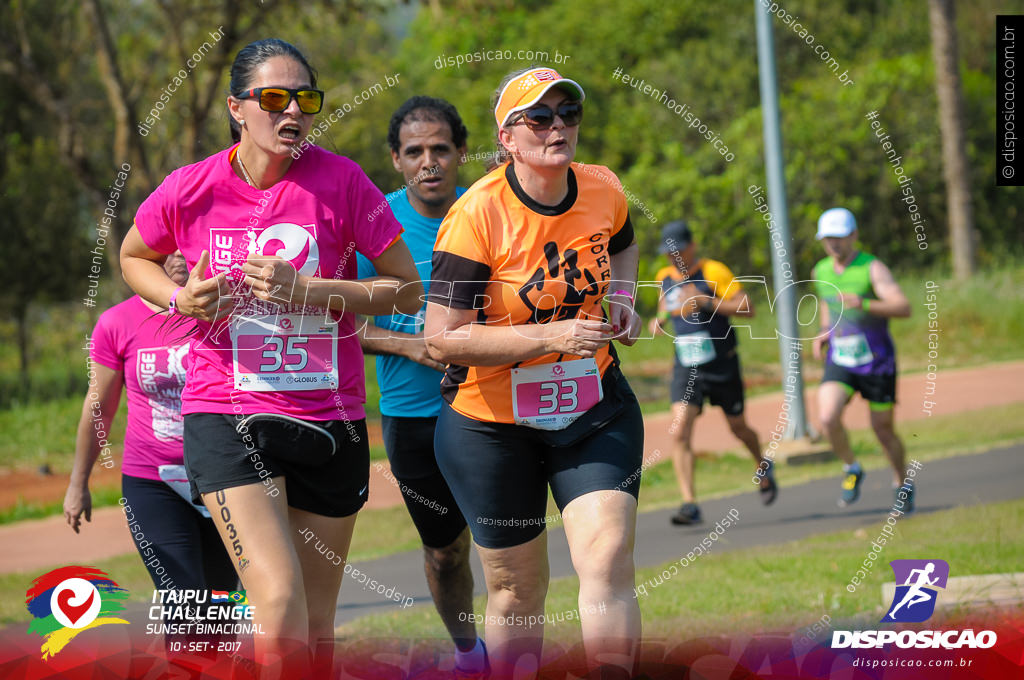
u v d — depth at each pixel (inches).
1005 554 623.2
